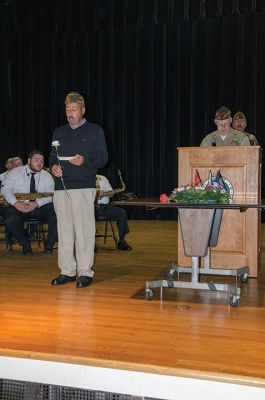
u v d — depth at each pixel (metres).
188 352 2.04
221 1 7.44
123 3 7.93
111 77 8.39
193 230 2.82
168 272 3.41
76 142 3.26
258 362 1.93
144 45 8.18
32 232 5.33
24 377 2.08
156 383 1.90
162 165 8.25
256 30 7.49
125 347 2.11
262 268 3.90
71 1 8.16
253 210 3.47
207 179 3.44
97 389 1.99
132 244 5.32
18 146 9.00
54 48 8.62
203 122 7.95
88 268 3.29
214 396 1.83
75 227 3.27
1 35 8.76
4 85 8.90
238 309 2.69
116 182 8.51
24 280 3.45
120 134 8.47
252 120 7.60
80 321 2.48
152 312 2.64
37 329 2.36
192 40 7.86
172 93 8.10
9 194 4.64
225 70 7.71
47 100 8.79
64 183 3.25
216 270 3.18
